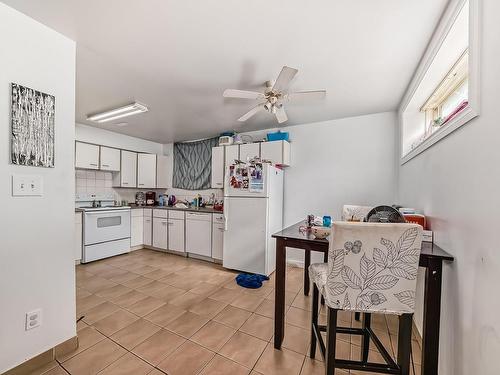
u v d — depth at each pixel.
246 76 2.14
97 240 3.62
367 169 3.18
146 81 2.25
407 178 2.43
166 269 3.38
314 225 1.97
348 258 1.19
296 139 3.65
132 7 1.34
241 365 1.53
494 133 0.92
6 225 1.32
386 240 1.15
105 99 2.69
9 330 1.33
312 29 1.53
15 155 1.33
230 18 1.43
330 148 3.41
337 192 3.36
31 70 1.41
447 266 1.32
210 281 2.95
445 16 1.36
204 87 2.37
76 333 1.68
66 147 1.58
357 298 1.20
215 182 3.93
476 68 1.04
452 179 1.30
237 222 3.29
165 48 1.74
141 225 4.43
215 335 1.84
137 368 1.48
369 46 1.70
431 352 1.25
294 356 1.62
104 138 4.05
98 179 4.21
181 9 1.36
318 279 1.45
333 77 2.15
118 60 1.90
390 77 2.14
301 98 2.08
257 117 3.30
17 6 1.32
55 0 1.28
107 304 2.32
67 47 1.59
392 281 1.17
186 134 4.32
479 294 1.01
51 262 1.51
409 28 1.51
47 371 1.43
